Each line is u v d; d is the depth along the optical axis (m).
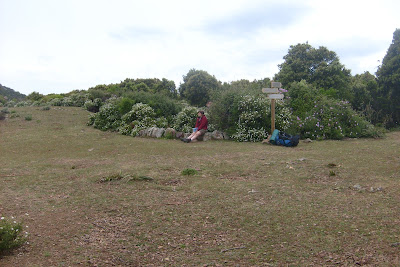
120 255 3.90
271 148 10.96
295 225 4.66
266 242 4.19
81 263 3.70
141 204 5.61
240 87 15.20
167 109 16.16
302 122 13.77
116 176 7.16
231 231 4.54
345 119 14.42
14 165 8.91
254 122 13.10
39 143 12.49
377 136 13.82
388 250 3.82
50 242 4.22
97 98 20.64
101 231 4.57
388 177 6.86
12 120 17.16
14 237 4.05
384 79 18.06
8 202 5.74
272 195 5.98
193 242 4.24
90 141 12.80
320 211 5.14
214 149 10.85
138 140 12.90
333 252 3.86
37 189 6.57
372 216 4.83
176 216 5.09
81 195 6.13
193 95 27.14
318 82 20.02
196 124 13.38
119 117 15.78
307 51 21.12
